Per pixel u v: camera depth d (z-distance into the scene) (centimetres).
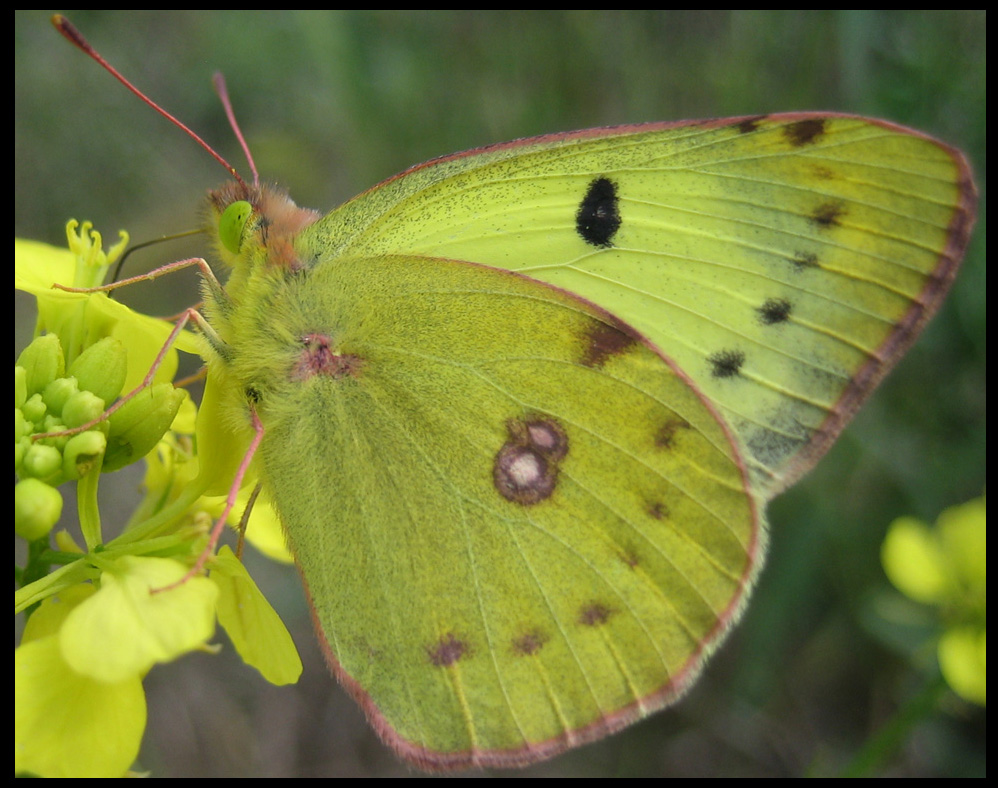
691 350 7
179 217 11
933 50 10
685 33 11
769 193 6
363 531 6
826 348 7
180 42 12
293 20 12
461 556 6
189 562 6
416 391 6
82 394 6
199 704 10
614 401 6
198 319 6
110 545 6
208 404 6
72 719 5
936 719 10
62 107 12
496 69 11
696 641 6
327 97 12
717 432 6
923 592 9
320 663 11
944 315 10
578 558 6
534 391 6
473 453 6
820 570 11
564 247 7
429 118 11
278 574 11
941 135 10
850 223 6
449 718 6
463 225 6
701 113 11
